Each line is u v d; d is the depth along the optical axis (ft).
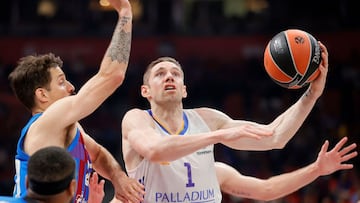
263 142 19.69
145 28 82.02
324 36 78.48
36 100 17.72
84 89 16.51
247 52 79.66
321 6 80.48
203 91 75.72
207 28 81.20
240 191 22.35
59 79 17.97
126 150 19.25
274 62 18.43
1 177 63.05
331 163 20.76
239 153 61.67
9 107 70.74
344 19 78.54
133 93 74.08
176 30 81.30
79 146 17.20
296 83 18.53
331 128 66.54
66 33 80.18
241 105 73.46
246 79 76.74
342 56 77.25
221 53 80.18
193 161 19.16
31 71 17.62
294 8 81.46
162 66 19.85
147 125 18.39
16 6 82.48
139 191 18.60
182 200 18.99
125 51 17.02
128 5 17.60
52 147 13.70
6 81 74.18
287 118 19.58
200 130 20.04
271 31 79.82
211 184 19.45
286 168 59.88
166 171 18.90
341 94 72.28
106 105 73.72
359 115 70.33
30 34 79.77
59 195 13.41
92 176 18.02
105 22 82.02
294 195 51.65
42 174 13.17
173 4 83.46
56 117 16.17
